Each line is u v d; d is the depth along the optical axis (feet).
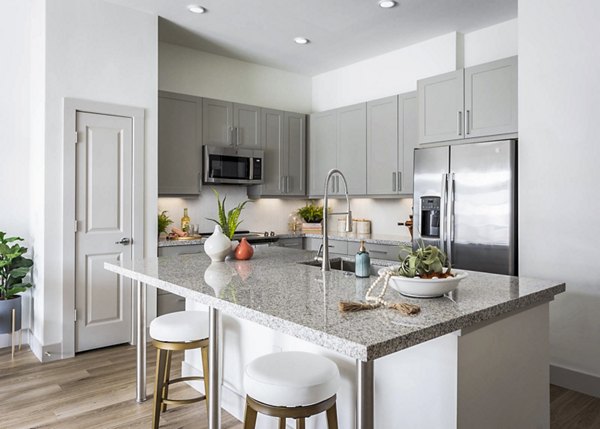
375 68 16.69
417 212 12.55
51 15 11.05
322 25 13.66
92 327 11.89
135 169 12.43
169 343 7.30
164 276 7.25
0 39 12.28
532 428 6.53
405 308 4.83
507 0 11.89
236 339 8.34
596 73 9.11
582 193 9.33
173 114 14.37
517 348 6.17
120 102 12.19
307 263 9.21
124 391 9.40
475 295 5.86
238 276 7.27
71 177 11.35
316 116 17.90
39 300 11.42
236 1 12.02
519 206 10.30
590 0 9.18
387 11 12.62
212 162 15.08
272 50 15.96
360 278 7.11
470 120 12.48
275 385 5.14
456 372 5.15
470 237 11.25
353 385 6.23
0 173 12.34
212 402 6.51
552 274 9.80
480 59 13.96
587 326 9.35
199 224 16.20
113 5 12.07
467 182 11.32
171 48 15.42
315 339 4.23
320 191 17.72
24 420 8.13
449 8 12.40
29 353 11.78
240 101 17.16
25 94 12.69
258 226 17.89
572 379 9.54
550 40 9.78
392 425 5.81
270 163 16.98
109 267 8.69
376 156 15.65
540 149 9.95
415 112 14.46
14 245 11.32
